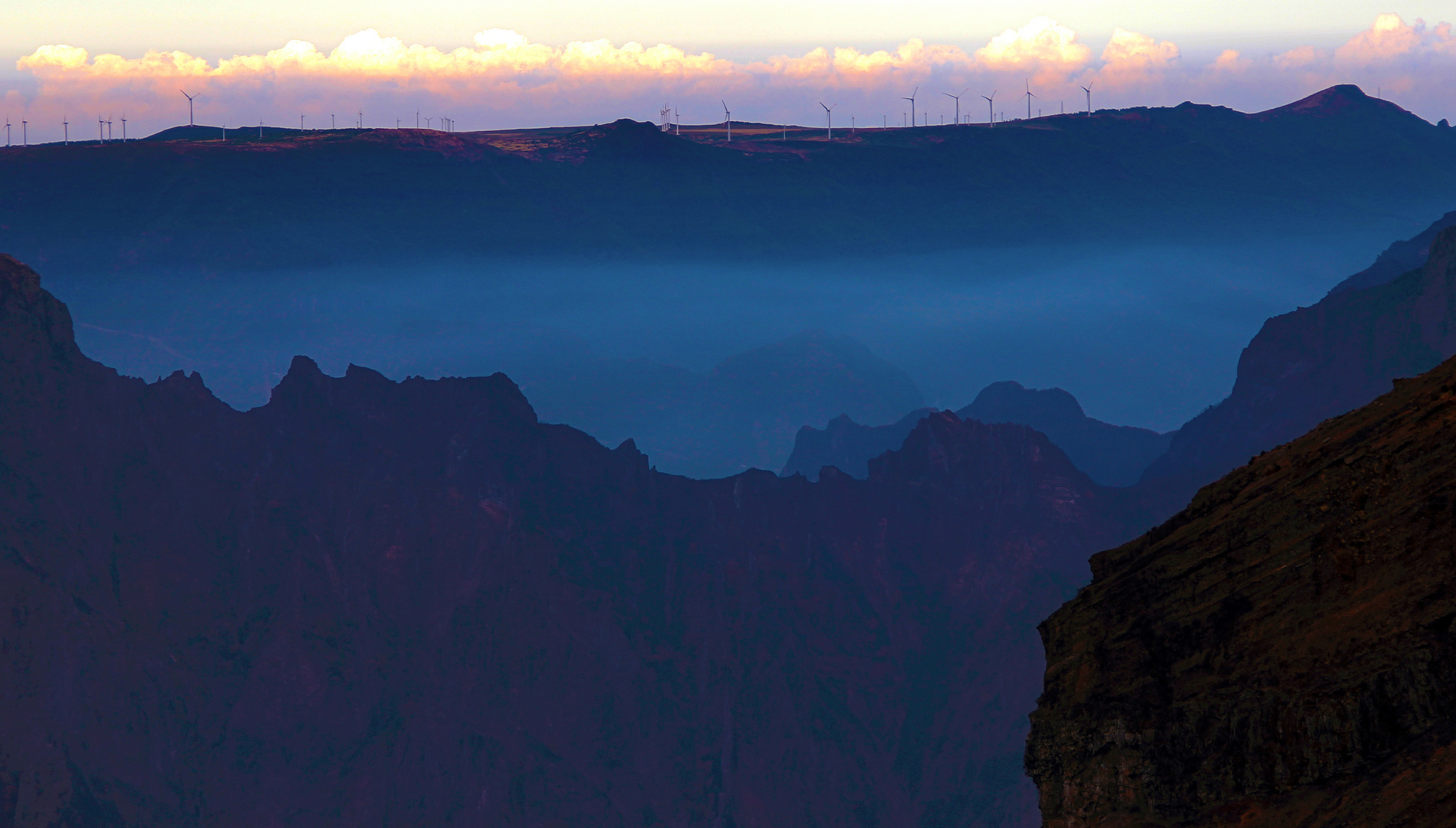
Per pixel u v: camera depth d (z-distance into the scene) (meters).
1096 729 25.56
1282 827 20.67
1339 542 22.62
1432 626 19.94
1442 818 17.34
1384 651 20.41
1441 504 21.08
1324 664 21.38
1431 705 19.44
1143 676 25.19
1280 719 21.44
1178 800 23.33
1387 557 21.62
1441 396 22.84
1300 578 23.16
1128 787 24.50
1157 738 24.09
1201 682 23.83
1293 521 23.94
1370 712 20.12
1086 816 25.50
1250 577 24.22
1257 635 23.22
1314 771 20.77
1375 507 22.33
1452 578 20.22
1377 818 18.52
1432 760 18.78
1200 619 24.70
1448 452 21.64
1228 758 22.44
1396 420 23.48
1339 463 23.78
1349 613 21.66
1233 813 21.92
